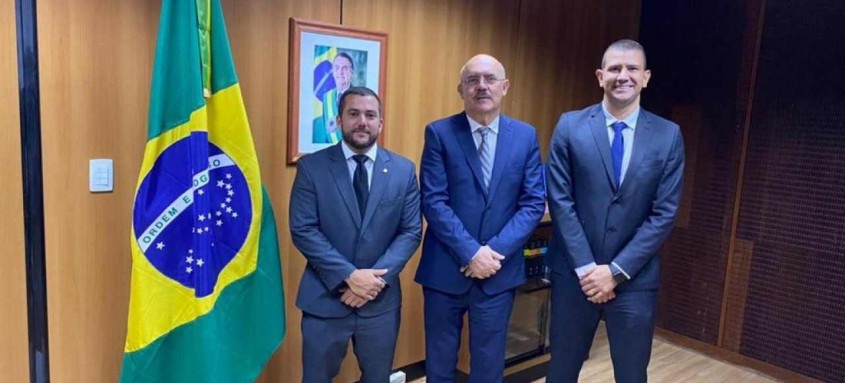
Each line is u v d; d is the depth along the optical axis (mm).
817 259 3248
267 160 2543
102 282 2197
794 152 3307
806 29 3229
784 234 3373
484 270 2258
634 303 2250
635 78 2154
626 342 2287
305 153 2645
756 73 3443
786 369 3406
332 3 2641
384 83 2863
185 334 2145
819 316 3258
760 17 3408
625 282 2236
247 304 2277
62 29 1999
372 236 2215
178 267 2115
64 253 2096
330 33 2629
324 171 2199
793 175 3318
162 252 2076
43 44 1970
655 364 3551
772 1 3355
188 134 2070
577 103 3877
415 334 3195
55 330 2109
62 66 2014
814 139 3227
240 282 2254
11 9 1911
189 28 2049
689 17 3750
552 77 3680
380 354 2301
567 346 2391
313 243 2164
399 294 2342
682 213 3824
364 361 2316
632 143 2209
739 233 3566
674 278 3895
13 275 2016
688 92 3766
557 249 2375
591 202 2234
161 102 2033
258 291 2287
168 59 2039
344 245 2203
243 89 2424
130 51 2150
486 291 2336
